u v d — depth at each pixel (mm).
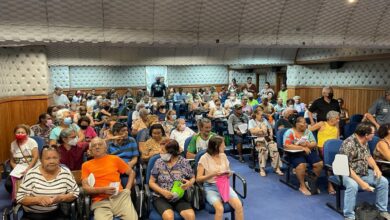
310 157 4797
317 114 5664
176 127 5492
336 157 3793
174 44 5602
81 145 4129
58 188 3014
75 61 11172
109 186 3156
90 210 3111
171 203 3258
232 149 7172
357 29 6555
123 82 16016
